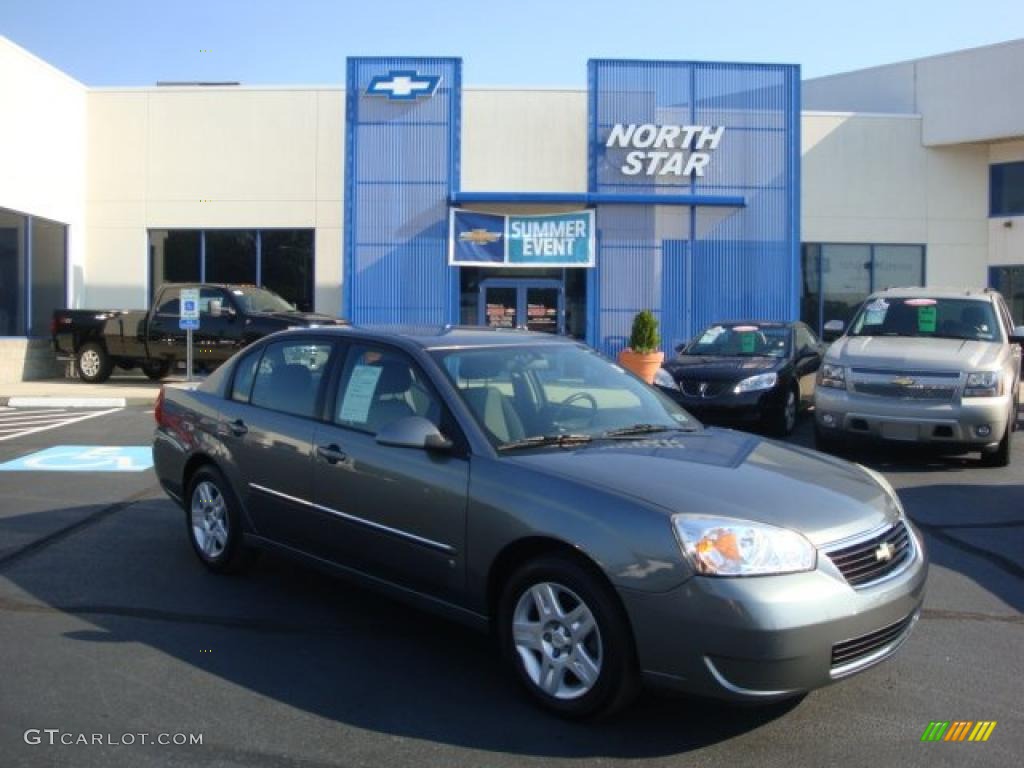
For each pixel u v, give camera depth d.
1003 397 9.30
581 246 20.06
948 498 8.36
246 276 21.97
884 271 22.70
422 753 3.64
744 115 20.23
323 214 21.77
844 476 4.41
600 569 3.72
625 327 20.22
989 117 21.70
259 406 5.65
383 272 19.98
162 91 21.86
